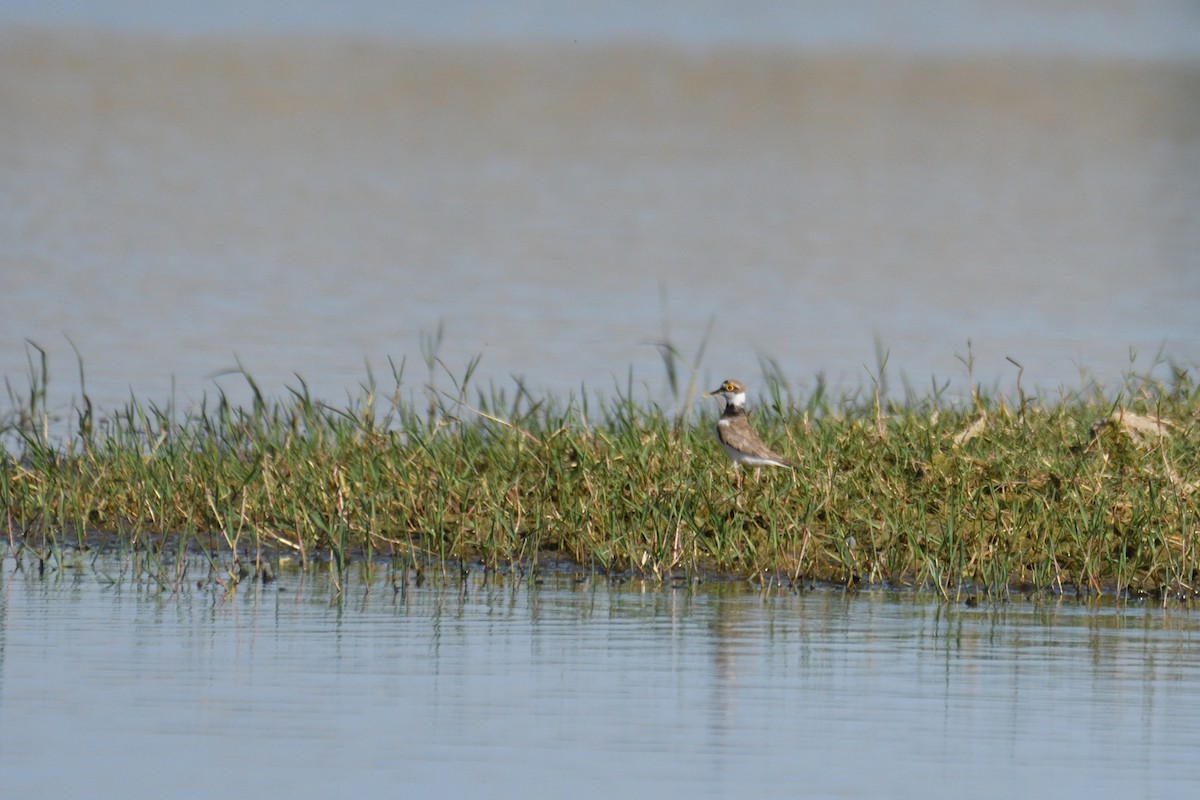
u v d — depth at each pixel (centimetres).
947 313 2888
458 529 1436
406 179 4519
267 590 1357
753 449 1450
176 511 1520
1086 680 1152
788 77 7331
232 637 1232
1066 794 969
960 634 1249
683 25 9681
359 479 1509
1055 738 1048
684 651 1206
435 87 6725
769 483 1446
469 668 1166
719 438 1460
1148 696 1120
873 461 1480
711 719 1075
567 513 1450
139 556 1450
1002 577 1352
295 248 3434
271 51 7744
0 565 1420
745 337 2667
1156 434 1534
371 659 1186
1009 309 2920
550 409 1859
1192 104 6600
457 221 3862
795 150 5259
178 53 7475
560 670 1164
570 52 8131
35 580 1376
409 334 2623
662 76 7294
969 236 3750
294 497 1484
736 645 1220
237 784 970
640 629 1260
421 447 1567
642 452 1504
